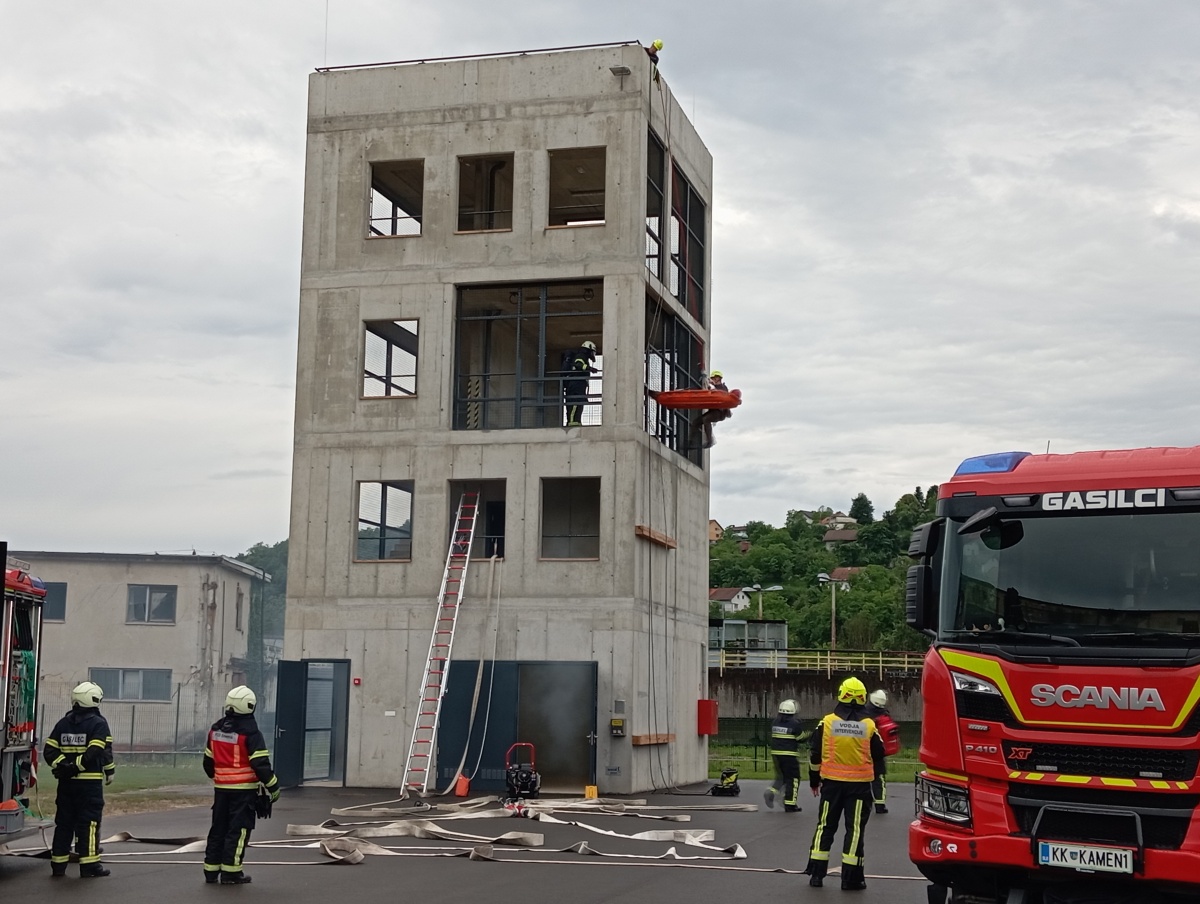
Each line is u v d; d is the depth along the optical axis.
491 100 30.39
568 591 28.66
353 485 29.97
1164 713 10.00
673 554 31.83
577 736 27.83
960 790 10.74
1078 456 11.38
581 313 31.47
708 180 36.88
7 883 14.42
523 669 28.23
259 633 71.12
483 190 32.03
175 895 13.53
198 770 40.75
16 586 15.55
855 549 123.75
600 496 29.03
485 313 31.06
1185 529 10.56
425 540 29.45
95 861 14.96
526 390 31.86
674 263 33.59
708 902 13.36
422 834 19.08
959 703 10.80
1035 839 10.27
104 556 58.78
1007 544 11.04
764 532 142.38
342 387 30.34
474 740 28.00
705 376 35.62
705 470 35.25
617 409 29.06
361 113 30.97
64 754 14.90
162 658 58.47
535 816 22.50
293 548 30.00
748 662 61.06
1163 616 10.38
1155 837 9.96
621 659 28.25
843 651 62.28
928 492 129.12
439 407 29.78
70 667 58.06
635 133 29.69
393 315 30.30
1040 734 10.37
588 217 35.16
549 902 13.20
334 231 30.80
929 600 11.41
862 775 14.54
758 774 38.44
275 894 13.66
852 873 14.41
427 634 29.11
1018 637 10.68
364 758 28.94
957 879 10.81
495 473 29.38
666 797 27.66
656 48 29.98
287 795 27.11
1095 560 10.73
